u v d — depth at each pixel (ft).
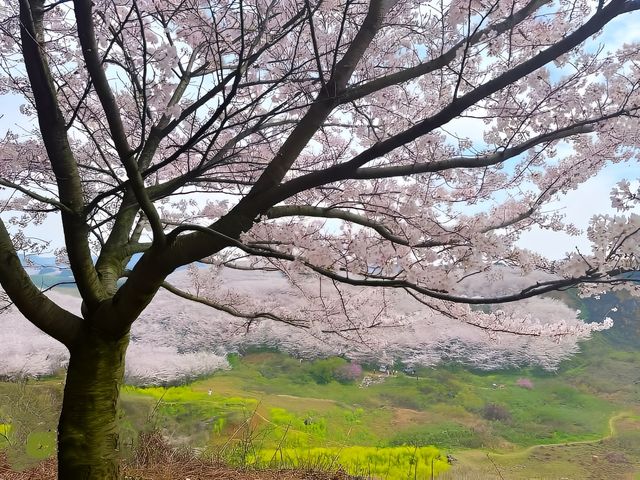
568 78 8.27
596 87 8.03
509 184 11.36
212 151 12.56
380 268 8.71
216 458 15.38
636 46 7.98
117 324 8.07
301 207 9.07
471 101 7.13
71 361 8.23
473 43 7.90
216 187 13.46
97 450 8.04
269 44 8.75
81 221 8.27
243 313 13.38
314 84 10.10
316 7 7.74
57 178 8.46
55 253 15.21
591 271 6.15
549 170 10.85
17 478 13.14
